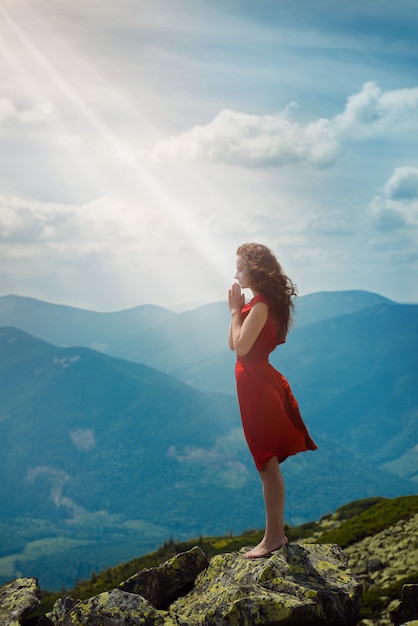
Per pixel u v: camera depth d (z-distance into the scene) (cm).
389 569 3081
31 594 733
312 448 803
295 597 686
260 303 775
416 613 767
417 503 4109
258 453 780
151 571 825
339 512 5888
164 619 659
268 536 803
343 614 692
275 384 787
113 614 668
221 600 714
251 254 796
